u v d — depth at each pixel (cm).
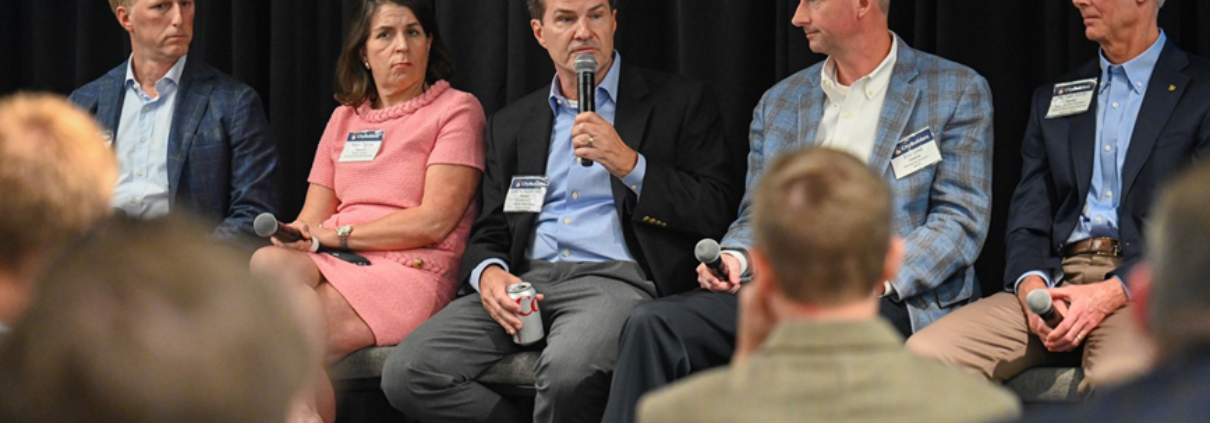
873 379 201
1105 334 471
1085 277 516
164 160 680
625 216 580
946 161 549
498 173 613
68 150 235
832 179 225
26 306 140
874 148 557
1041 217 544
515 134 614
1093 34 538
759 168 595
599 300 555
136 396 132
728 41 699
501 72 752
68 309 135
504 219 604
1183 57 532
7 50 844
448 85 657
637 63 729
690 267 577
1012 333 494
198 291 139
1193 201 154
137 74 697
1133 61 536
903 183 548
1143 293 167
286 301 148
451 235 626
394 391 555
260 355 140
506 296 555
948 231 532
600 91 607
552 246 592
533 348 569
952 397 200
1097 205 533
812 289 223
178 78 691
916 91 561
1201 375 143
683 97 601
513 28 734
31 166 229
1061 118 553
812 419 198
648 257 568
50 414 132
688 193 571
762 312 238
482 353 562
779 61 684
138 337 134
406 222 609
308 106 789
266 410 141
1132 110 534
